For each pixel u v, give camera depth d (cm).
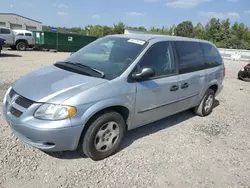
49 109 267
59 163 303
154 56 371
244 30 6712
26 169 284
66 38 2281
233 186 296
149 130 430
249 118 563
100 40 432
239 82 1085
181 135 423
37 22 4694
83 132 296
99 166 306
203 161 346
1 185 255
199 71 469
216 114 566
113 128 323
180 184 289
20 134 290
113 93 303
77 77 314
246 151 392
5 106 309
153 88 357
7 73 805
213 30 6738
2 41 1415
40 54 1795
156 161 331
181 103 436
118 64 345
